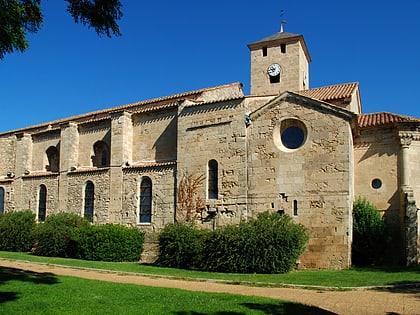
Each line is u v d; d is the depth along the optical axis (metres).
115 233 31.84
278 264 24.58
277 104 29.09
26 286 17.53
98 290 17.19
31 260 29.75
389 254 28.22
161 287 18.69
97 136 39.22
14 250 37.91
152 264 30.05
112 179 36.06
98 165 39.31
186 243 27.52
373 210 28.09
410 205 27.22
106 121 38.66
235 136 30.22
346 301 16.64
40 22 17.00
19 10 16.09
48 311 13.45
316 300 16.84
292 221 27.11
